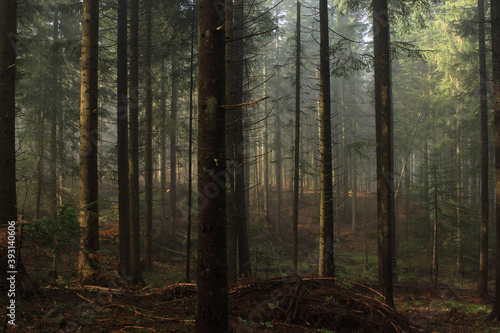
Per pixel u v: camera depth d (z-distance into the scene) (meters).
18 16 10.88
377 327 5.11
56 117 17.31
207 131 3.54
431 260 17.98
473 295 12.14
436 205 14.77
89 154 7.26
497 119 8.56
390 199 8.37
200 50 3.61
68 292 5.65
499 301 8.48
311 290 5.84
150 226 14.10
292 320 5.16
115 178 11.76
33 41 12.96
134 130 11.09
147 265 13.89
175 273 13.57
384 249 8.27
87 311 4.92
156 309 5.34
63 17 17.94
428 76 21.92
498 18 8.57
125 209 9.25
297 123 10.93
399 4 11.45
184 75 12.34
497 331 7.51
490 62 15.40
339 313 5.12
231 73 9.08
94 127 7.46
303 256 18.16
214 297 3.49
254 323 4.95
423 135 21.27
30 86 15.66
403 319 5.57
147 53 12.63
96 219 7.06
